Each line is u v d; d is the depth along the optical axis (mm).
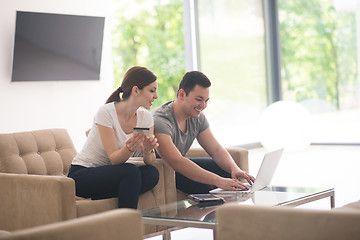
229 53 8672
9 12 5773
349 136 8508
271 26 9211
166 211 2770
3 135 3430
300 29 8906
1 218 3094
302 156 7742
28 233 1512
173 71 14305
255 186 3285
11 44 5805
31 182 2945
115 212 1697
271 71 9227
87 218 1633
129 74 3365
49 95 6133
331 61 8602
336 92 8586
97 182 3174
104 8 6660
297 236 1670
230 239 1771
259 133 8055
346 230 1617
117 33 13938
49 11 6094
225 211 1773
